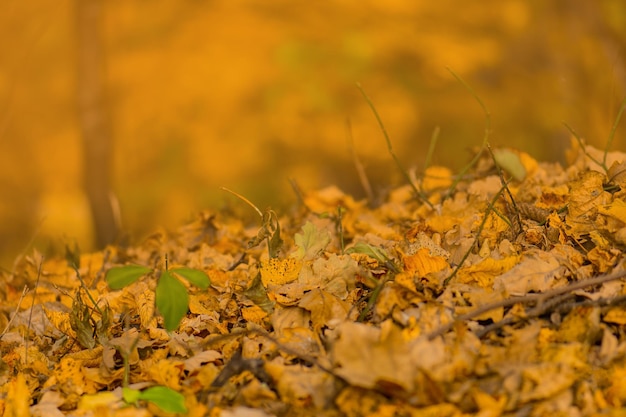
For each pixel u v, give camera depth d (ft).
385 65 60.70
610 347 9.84
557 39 60.29
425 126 60.49
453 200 18.39
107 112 42.09
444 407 9.09
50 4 64.59
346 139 59.06
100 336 12.34
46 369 11.93
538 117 59.36
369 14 60.70
